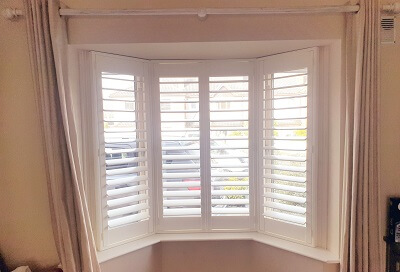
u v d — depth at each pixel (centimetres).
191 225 221
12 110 178
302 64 193
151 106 217
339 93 179
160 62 216
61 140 167
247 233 220
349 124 167
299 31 174
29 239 183
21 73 177
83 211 171
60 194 167
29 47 166
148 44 179
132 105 209
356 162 164
